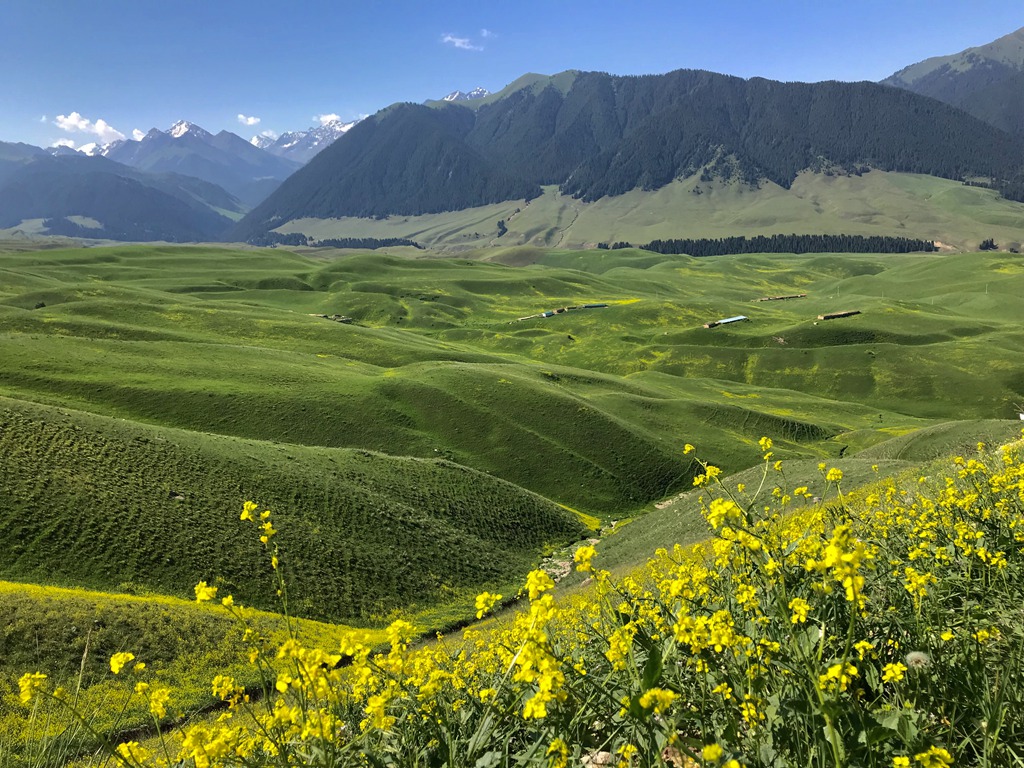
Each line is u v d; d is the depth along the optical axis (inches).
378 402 3890.3
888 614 134.1
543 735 114.2
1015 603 133.7
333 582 1827.0
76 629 1170.6
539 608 101.8
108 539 1643.7
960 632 123.6
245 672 1159.0
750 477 1993.1
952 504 204.8
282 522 2015.3
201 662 1184.2
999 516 186.5
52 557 1529.3
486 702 130.7
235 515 1957.4
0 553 1480.1
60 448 1934.1
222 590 1633.9
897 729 98.1
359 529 2148.1
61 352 3843.5
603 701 120.8
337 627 1620.3
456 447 3659.0
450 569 2140.7
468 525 2541.8
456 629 1770.4
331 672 113.3
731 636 107.8
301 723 109.3
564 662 121.0
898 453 2346.2
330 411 3705.7
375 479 2591.0
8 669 1042.1
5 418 1977.1
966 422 2427.4
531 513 2847.0
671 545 1625.2
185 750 114.7
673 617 144.5
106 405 3341.5
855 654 126.3
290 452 2598.4
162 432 2331.4
